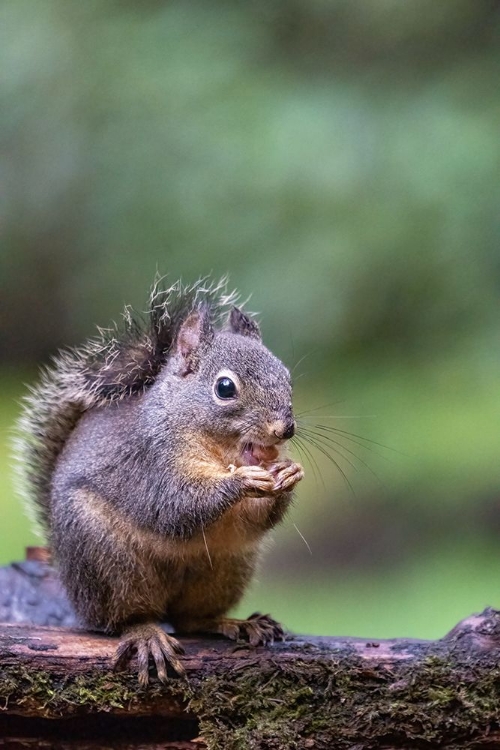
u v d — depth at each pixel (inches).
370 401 628.4
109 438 292.4
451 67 663.1
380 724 254.8
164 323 313.9
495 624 265.7
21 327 799.1
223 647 271.4
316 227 612.4
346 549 576.7
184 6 702.5
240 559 293.6
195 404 287.1
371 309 617.9
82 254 707.4
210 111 652.1
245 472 275.9
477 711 253.9
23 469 325.1
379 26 677.3
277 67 669.3
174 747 260.5
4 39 721.6
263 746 254.7
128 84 682.8
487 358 607.2
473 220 604.1
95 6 714.2
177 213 646.5
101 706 258.5
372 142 615.2
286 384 289.4
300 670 261.3
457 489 597.9
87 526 281.7
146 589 282.5
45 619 316.8
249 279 613.3
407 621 473.7
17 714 257.6
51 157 709.3
